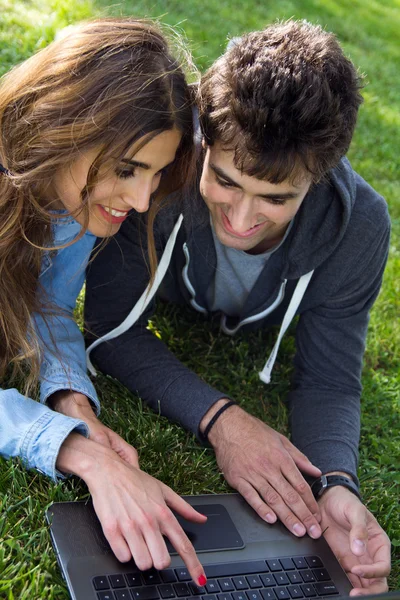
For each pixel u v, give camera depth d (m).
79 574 1.49
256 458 1.93
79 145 1.72
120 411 2.14
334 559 1.76
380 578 1.79
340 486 1.95
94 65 1.75
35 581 1.52
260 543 1.74
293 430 2.19
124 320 2.20
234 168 1.77
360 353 2.27
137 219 2.11
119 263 2.15
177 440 2.09
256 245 2.20
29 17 3.94
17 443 1.75
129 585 1.50
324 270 2.20
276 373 2.55
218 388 2.43
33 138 1.77
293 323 2.75
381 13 8.92
